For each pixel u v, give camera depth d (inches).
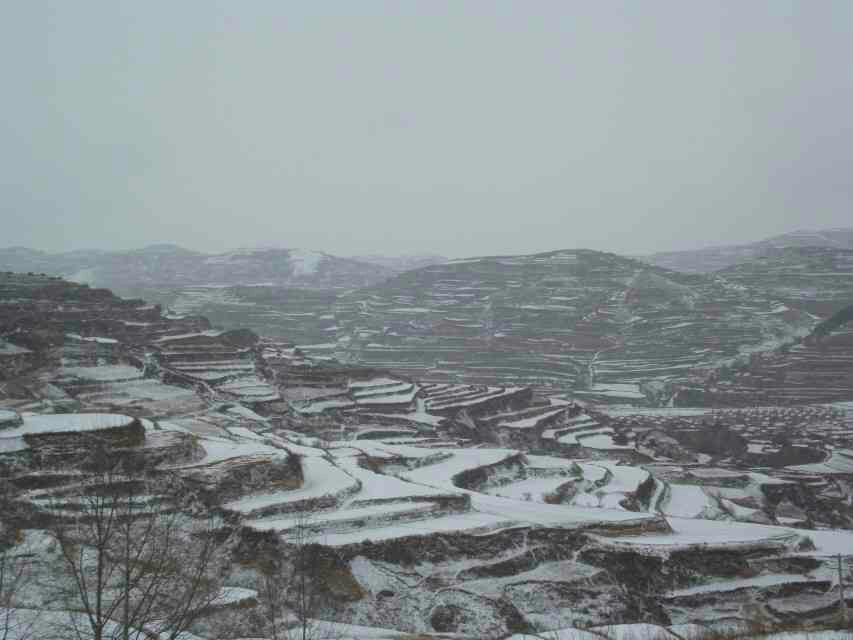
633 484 3668.8
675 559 2091.5
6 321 4909.0
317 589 1729.8
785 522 3538.4
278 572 1748.3
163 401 4077.3
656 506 3627.0
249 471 2143.2
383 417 4842.5
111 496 1638.8
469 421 5388.8
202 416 3902.6
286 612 1605.6
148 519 1734.7
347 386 5457.7
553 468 3708.2
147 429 2492.6
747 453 5812.0
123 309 6215.6
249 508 1967.3
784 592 2058.3
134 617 1173.7
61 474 1894.7
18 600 1348.4
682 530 2471.7
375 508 2138.3
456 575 1873.8
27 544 1547.7
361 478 2549.2
